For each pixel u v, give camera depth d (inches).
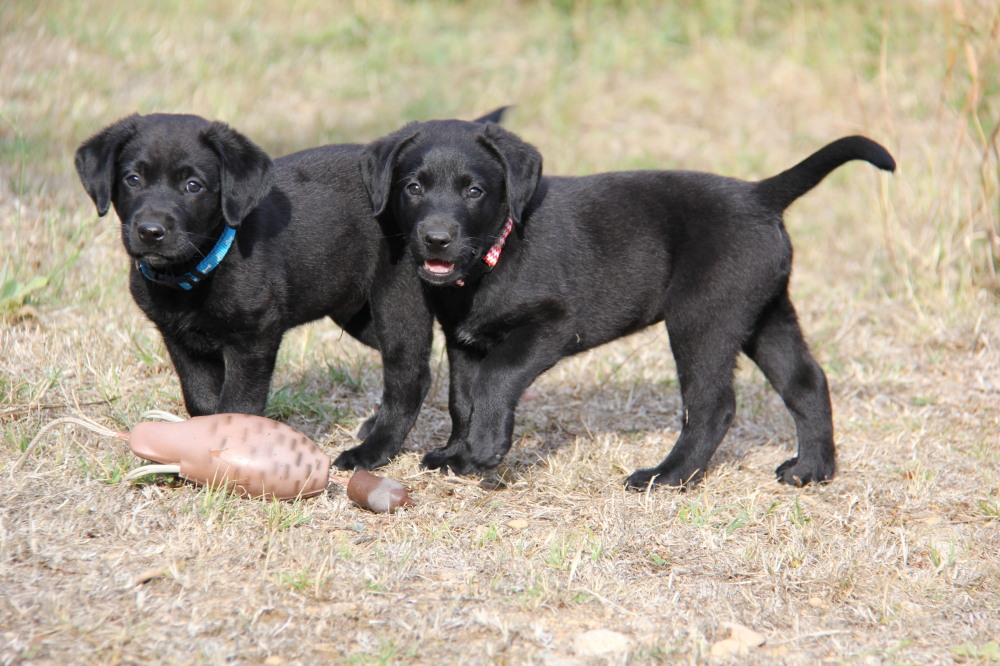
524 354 246.4
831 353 365.4
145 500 219.1
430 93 608.4
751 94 642.2
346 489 234.5
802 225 488.4
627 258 263.4
